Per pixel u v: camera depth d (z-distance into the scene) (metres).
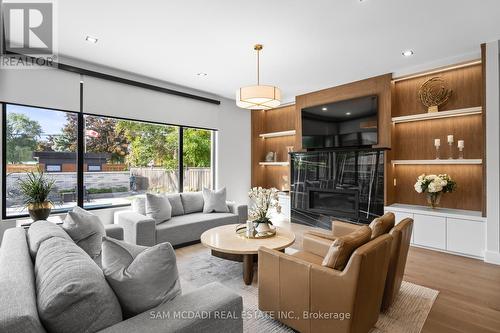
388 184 4.21
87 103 3.69
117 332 1.05
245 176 6.06
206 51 3.38
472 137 3.77
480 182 3.71
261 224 3.07
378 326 1.98
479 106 3.55
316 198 5.11
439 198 3.87
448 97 3.89
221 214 4.46
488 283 2.68
